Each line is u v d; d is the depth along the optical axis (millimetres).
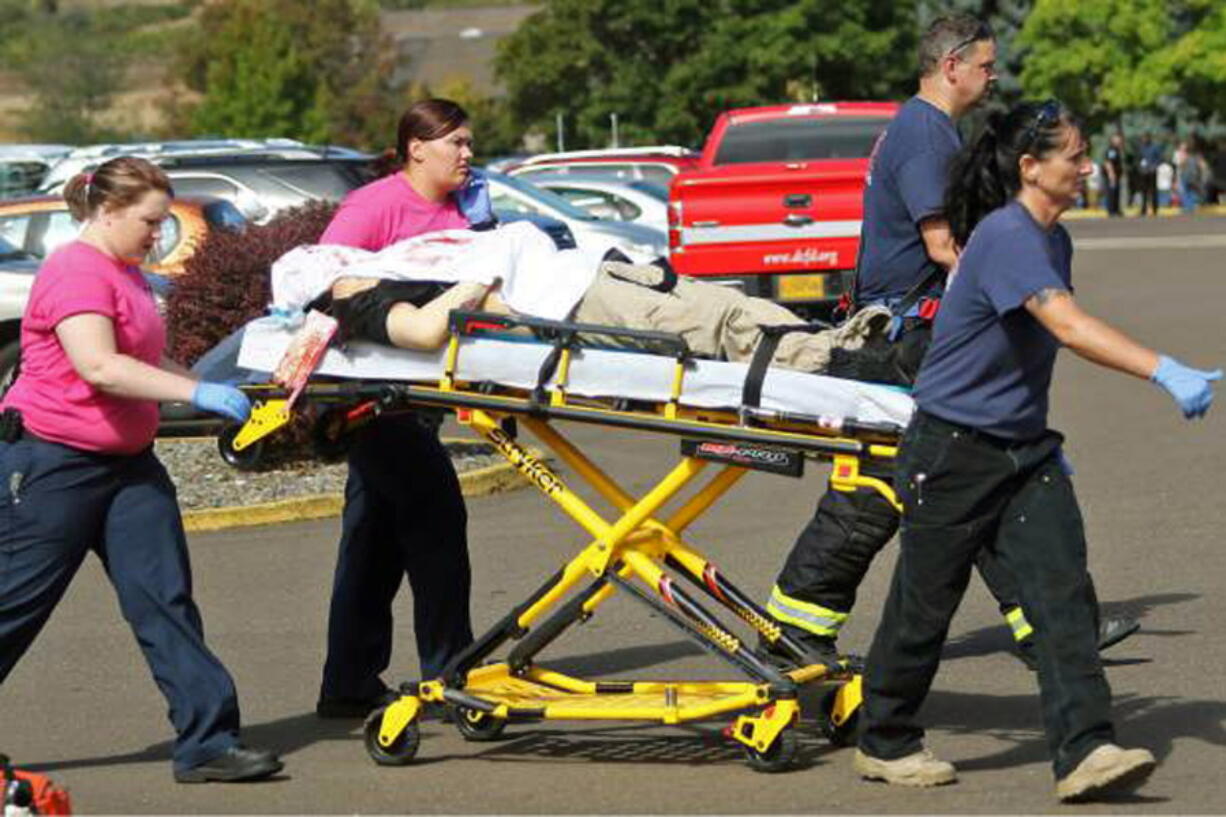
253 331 17172
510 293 16328
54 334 16188
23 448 16297
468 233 16766
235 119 165125
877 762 15672
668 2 152625
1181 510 27156
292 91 166500
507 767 16672
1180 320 52344
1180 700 18062
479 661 16922
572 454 16531
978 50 17922
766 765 16125
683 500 29438
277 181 45281
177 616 16453
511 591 23797
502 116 173500
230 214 42438
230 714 16531
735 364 15719
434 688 16672
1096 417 36562
